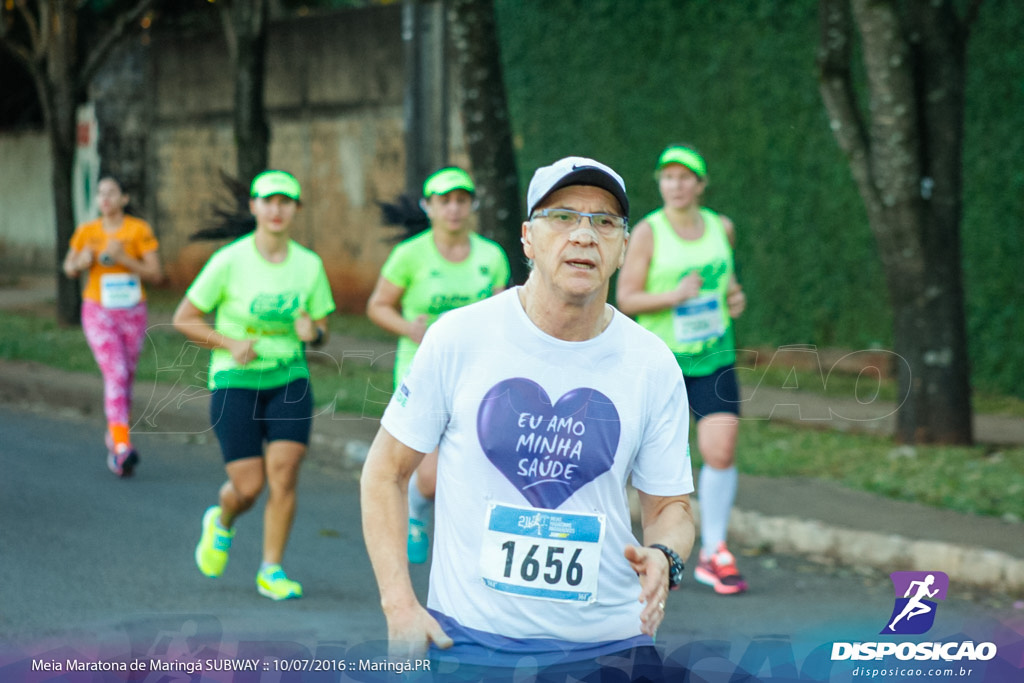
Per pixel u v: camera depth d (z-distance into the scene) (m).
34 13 23.77
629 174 18.22
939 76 11.20
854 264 15.80
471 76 12.73
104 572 7.45
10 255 31.62
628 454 3.57
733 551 8.71
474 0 12.58
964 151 14.74
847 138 11.40
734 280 7.71
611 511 3.59
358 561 8.05
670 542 3.60
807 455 10.95
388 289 7.68
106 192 10.84
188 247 26.22
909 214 11.28
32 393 14.80
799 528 8.61
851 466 10.52
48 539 8.20
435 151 20.70
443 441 3.61
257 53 17.22
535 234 3.50
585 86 18.66
